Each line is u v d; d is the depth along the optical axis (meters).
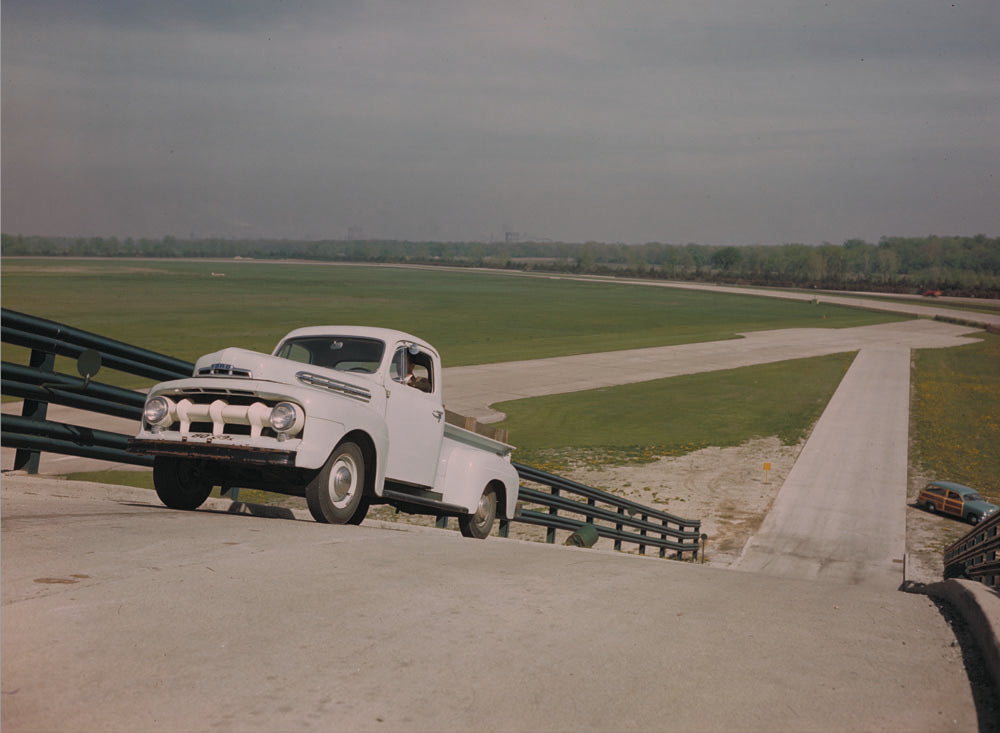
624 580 6.27
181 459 8.11
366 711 3.29
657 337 96.19
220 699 3.31
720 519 30.83
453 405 50.41
